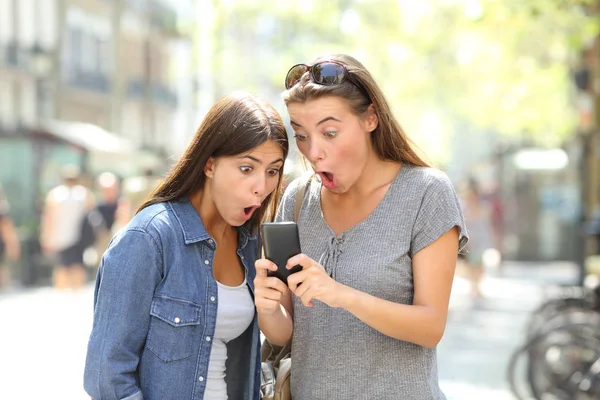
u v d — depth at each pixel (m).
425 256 3.15
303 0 28.19
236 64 30.11
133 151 26.91
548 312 9.61
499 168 29.97
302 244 3.33
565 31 16.22
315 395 3.23
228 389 3.39
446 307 3.15
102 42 38.16
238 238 3.45
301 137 3.19
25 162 24.39
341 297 2.95
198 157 3.19
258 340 3.42
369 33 27.66
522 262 29.78
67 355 11.06
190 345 3.17
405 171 3.25
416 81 30.50
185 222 3.20
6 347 11.62
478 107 30.30
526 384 8.88
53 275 21.03
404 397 3.16
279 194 3.49
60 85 33.88
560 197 29.52
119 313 3.04
